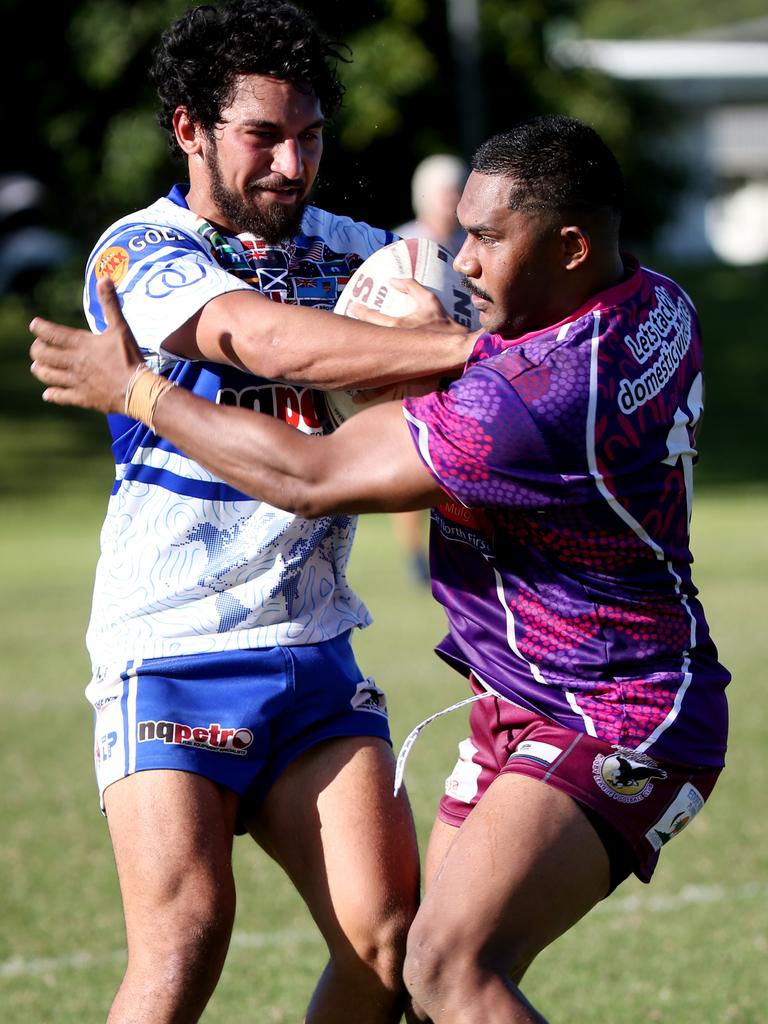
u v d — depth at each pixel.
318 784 11.34
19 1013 14.53
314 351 10.55
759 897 17.70
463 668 10.94
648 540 10.20
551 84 99.25
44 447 79.12
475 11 91.81
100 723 11.34
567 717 10.13
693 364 10.84
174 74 11.45
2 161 95.50
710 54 162.00
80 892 18.33
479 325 11.64
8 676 31.84
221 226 11.76
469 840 9.87
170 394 10.35
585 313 10.13
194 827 10.75
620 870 10.07
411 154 88.62
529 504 9.88
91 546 55.56
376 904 10.91
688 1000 14.66
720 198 160.62
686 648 10.41
